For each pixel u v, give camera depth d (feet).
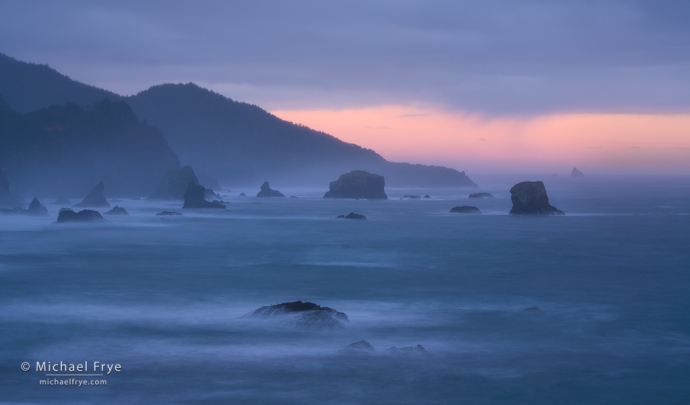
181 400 73.87
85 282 160.66
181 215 462.60
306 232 334.85
